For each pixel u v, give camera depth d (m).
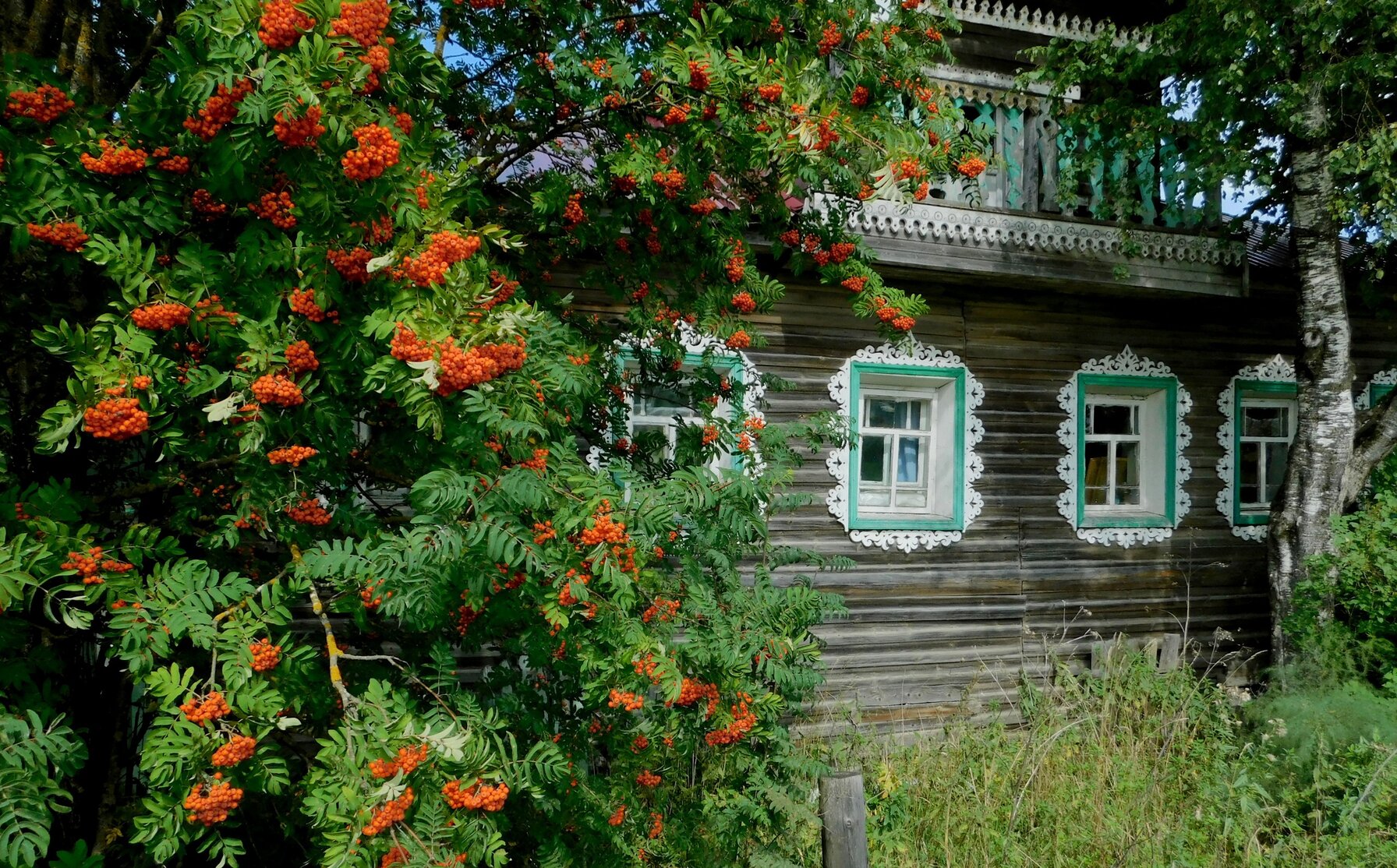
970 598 6.14
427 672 2.59
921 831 4.04
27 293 2.44
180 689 1.87
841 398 5.84
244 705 1.90
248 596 2.08
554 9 3.04
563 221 3.35
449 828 1.82
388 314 1.83
